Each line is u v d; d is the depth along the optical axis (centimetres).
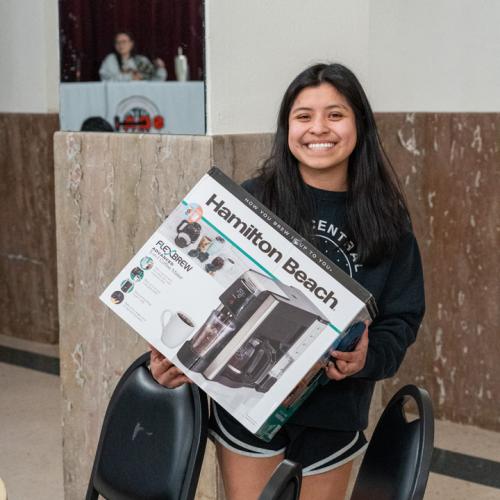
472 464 379
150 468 204
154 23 288
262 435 187
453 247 418
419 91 420
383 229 199
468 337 419
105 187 305
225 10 279
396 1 417
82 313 319
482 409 418
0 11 551
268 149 294
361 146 201
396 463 178
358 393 204
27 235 564
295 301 179
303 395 187
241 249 183
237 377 181
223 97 282
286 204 200
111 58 301
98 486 214
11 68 554
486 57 399
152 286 185
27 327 575
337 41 312
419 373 437
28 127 550
